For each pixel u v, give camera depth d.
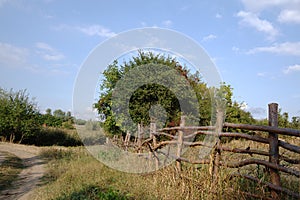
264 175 3.02
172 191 3.57
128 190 3.99
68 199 3.91
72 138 18.14
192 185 3.49
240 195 2.94
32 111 17.64
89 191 4.17
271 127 2.82
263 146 5.61
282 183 3.14
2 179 5.95
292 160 2.77
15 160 9.05
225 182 3.22
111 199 3.54
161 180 4.12
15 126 16.67
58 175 6.16
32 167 7.85
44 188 4.95
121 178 4.78
